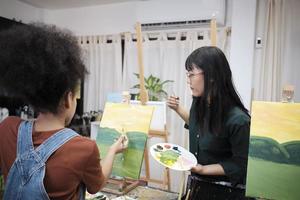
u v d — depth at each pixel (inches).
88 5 163.5
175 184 114.3
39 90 26.1
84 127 143.8
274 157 43.2
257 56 123.8
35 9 168.4
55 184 26.0
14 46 26.1
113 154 42.4
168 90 141.6
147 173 78.3
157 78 134.6
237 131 45.7
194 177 52.1
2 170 29.1
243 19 119.6
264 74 120.3
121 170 51.8
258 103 46.4
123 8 156.4
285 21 119.6
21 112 115.6
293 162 42.3
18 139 28.2
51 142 27.1
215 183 49.2
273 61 118.1
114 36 156.3
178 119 136.5
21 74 25.7
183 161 47.6
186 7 133.8
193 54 49.9
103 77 160.1
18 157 27.2
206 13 129.2
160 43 143.9
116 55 155.5
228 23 131.7
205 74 47.7
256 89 123.9
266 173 43.1
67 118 29.9
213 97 47.6
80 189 29.2
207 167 47.5
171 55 142.3
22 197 26.2
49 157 26.4
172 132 136.9
